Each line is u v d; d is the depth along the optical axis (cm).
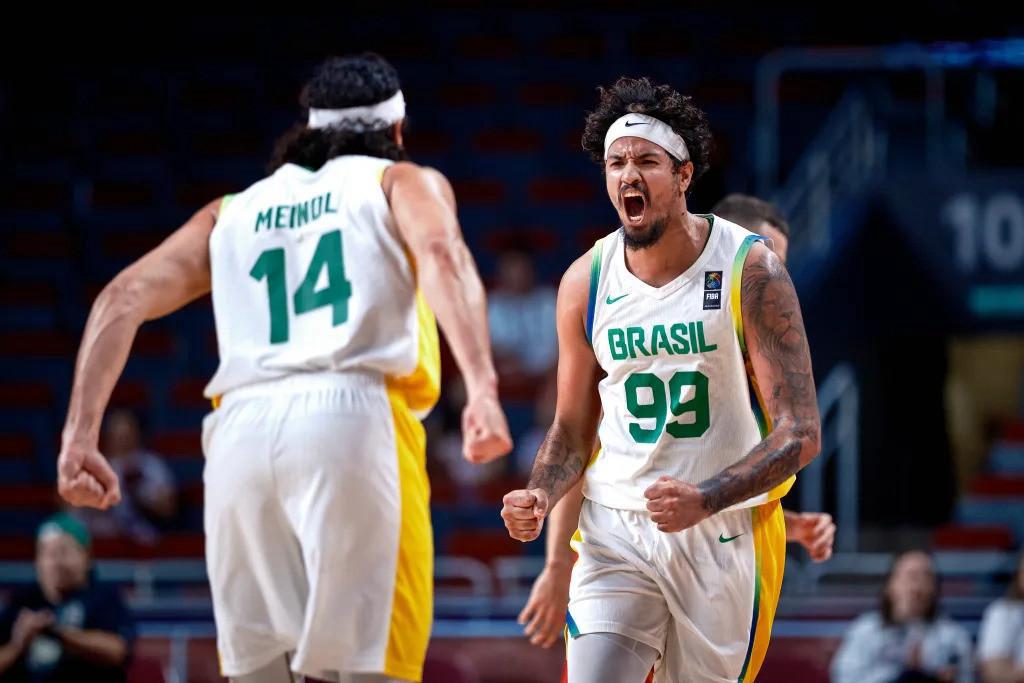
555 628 581
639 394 518
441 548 1557
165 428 1872
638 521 522
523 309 1878
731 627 521
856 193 1811
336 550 555
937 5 2230
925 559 1148
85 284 2198
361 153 620
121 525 1564
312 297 582
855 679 1134
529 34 2712
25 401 1920
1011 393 2188
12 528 1695
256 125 2533
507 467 1670
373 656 557
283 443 560
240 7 2727
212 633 1202
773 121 2150
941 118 2150
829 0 2600
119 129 2527
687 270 509
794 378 494
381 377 575
